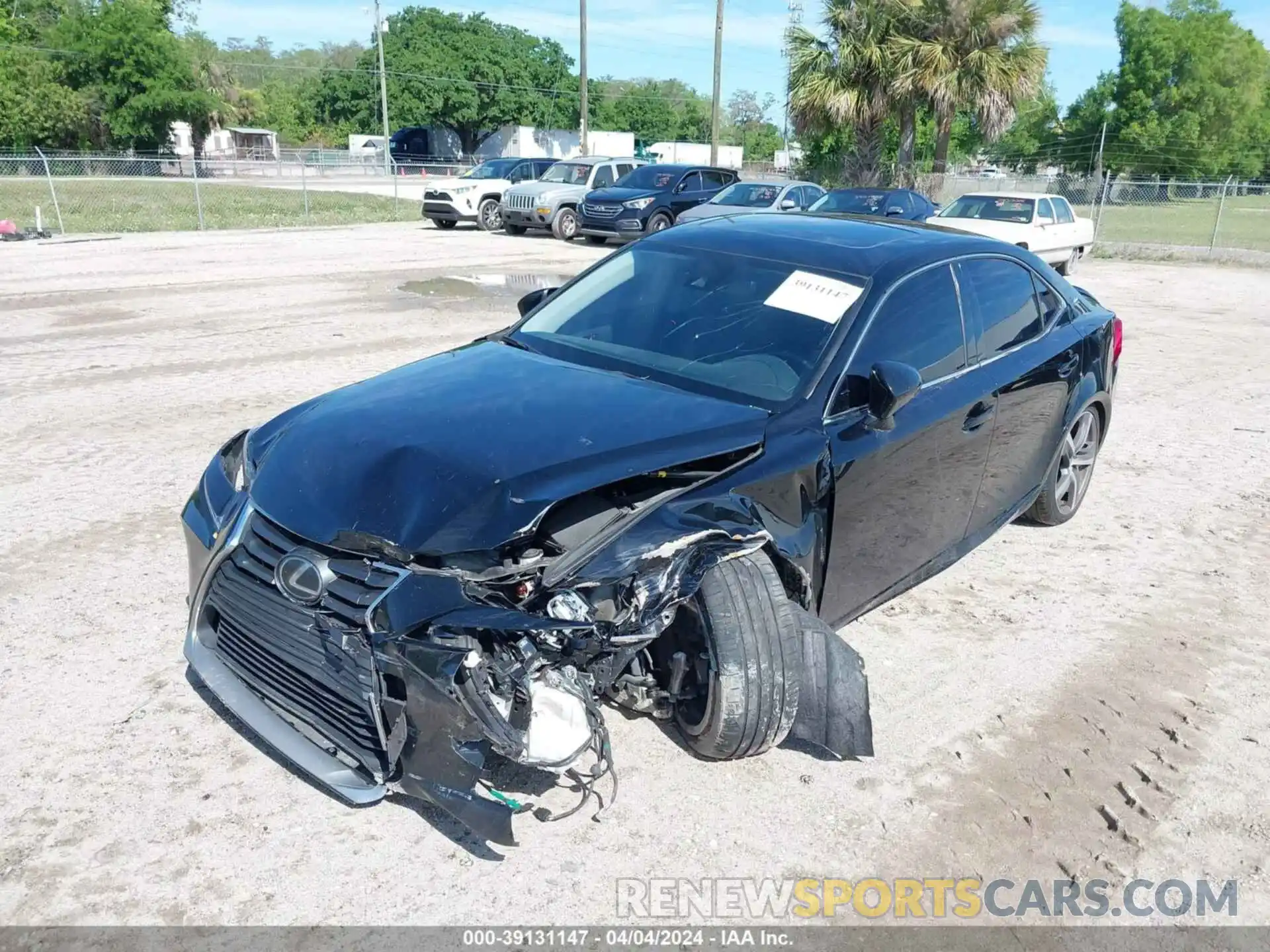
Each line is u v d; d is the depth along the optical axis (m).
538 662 2.75
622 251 4.82
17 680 3.77
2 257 16.67
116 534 5.15
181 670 3.88
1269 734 3.73
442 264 16.86
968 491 4.43
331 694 2.96
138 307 11.88
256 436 3.73
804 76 29.34
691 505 3.10
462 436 3.22
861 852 3.04
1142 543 5.52
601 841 3.03
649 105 85.06
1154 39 56.88
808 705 3.28
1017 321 4.81
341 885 2.82
